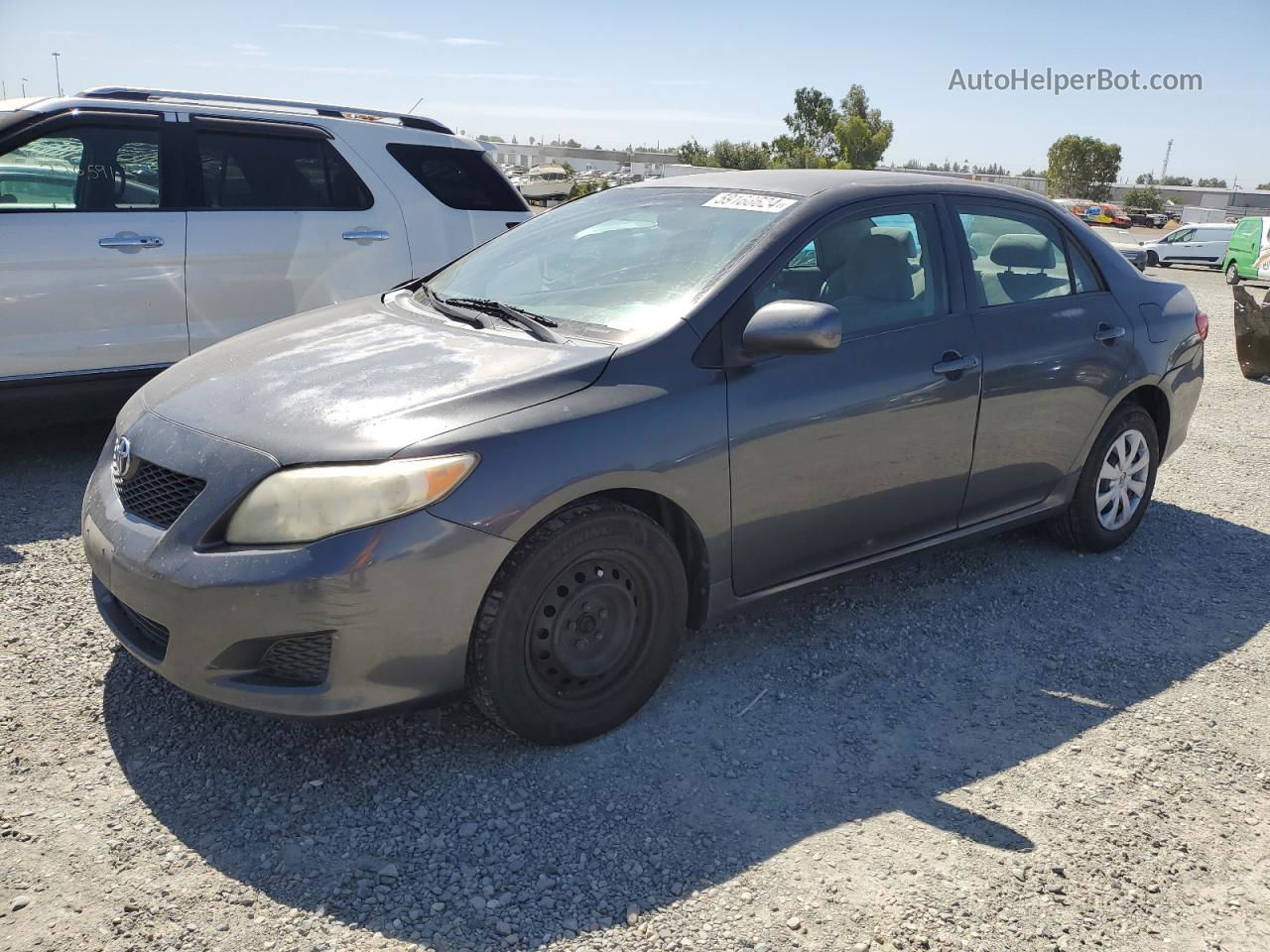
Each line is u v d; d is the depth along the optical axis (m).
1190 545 4.96
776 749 3.06
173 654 2.67
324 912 2.32
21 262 5.05
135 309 5.40
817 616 3.98
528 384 2.87
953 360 3.74
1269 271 24.30
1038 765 3.05
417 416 2.73
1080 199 71.00
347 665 2.59
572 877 2.47
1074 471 4.43
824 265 3.51
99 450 5.79
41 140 5.17
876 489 3.60
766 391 3.22
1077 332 4.26
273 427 2.75
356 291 6.09
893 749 3.10
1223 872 2.60
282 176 5.86
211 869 2.45
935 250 3.87
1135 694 3.51
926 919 2.38
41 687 3.20
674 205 3.84
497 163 6.79
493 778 2.84
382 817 2.66
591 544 2.85
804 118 74.06
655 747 3.04
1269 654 3.85
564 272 3.67
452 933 2.28
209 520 2.64
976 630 3.93
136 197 5.42
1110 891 2.51
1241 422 7.80
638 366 3.03
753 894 2.44
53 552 4.27
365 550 2.54
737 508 3.20
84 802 2.66
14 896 2.32
